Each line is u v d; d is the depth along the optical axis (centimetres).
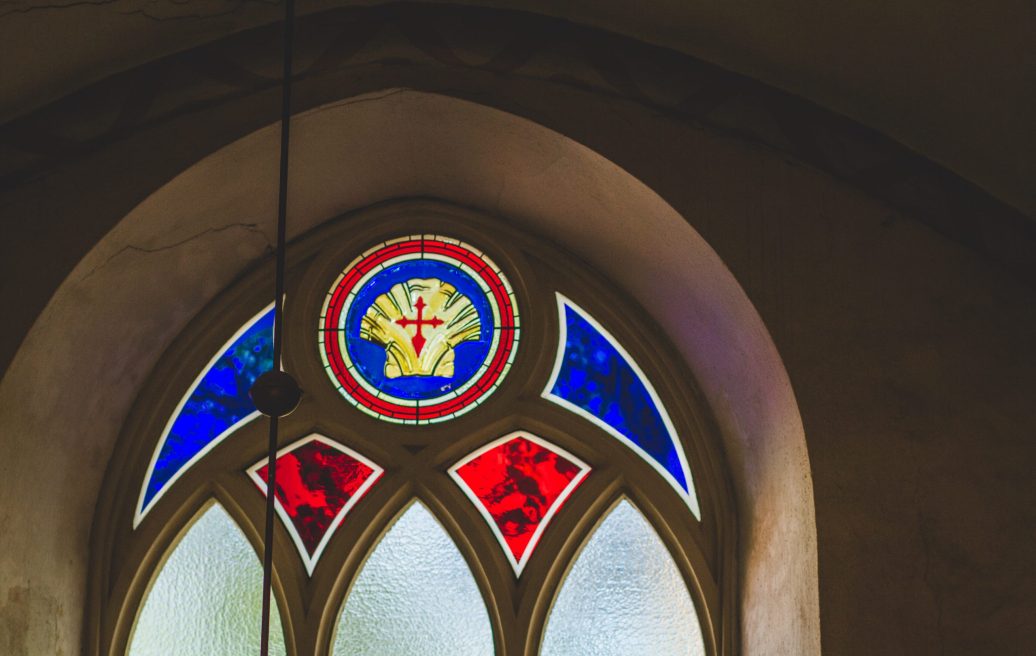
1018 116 459
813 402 445
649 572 509
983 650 419
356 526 509
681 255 482
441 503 515
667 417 523
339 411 524
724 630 491
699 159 474
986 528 432
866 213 469
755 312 457
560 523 511
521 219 539
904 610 422
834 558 427
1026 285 461
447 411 527
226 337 532
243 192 497
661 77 480
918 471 438
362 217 540
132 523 510
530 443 528
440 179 530
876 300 459
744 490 499
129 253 478
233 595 507
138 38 468
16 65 457
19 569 457
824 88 477
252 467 525
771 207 469
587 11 478
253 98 476
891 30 451
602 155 472
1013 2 431
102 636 494
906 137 478
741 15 462
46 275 457
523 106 477
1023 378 450
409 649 502
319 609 500
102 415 504
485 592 507
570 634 503
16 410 454
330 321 538
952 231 467
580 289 536
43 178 467
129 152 471
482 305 539
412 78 477
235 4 467
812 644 425
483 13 482
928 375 450
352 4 479
